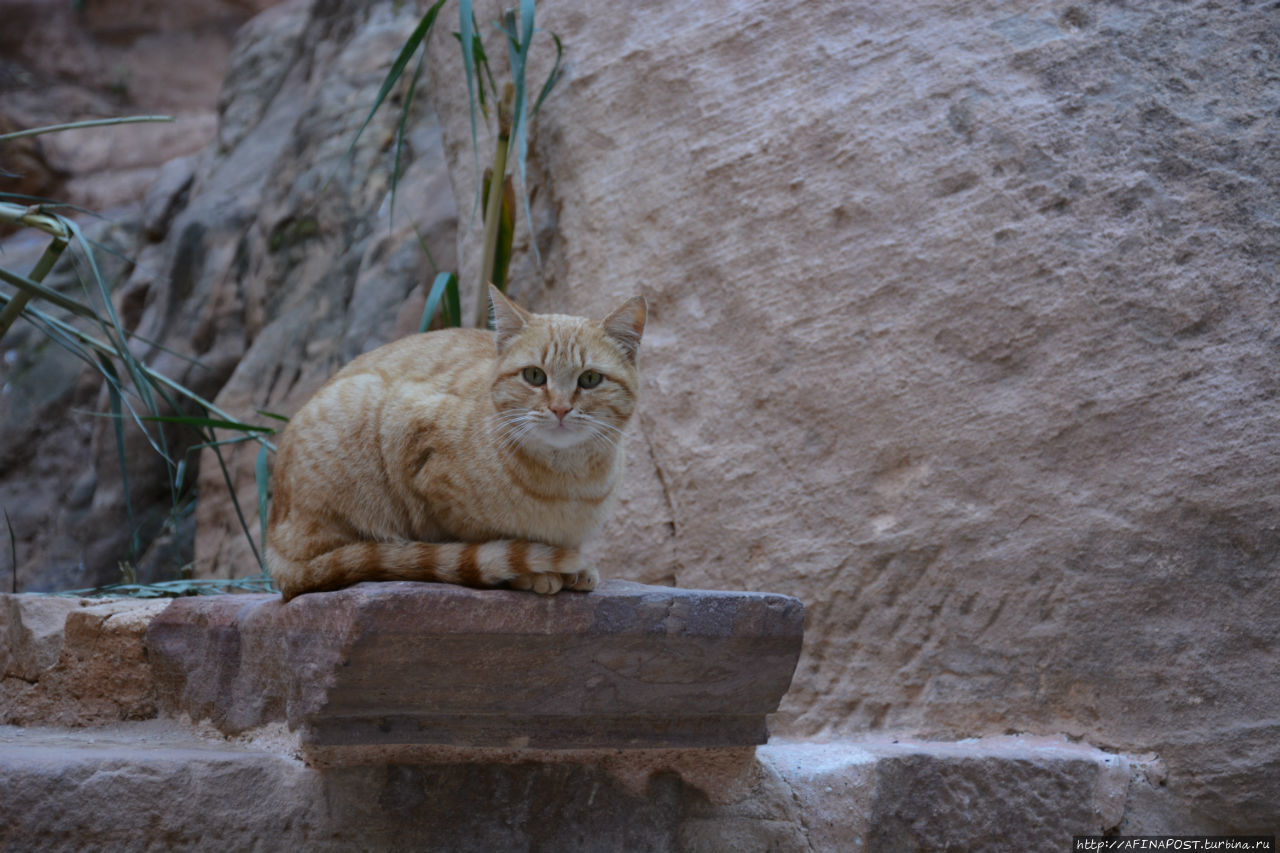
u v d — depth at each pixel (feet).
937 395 12.06
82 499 22.84
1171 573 11.01
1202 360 11.19
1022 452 11.65
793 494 12.59
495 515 8.31
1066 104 12.23
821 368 12.64
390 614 7.32
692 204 13.85
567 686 8.06
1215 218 11.48
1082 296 11.66
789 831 9.46
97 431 22.71
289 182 22.44
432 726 8.12
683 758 9.23
